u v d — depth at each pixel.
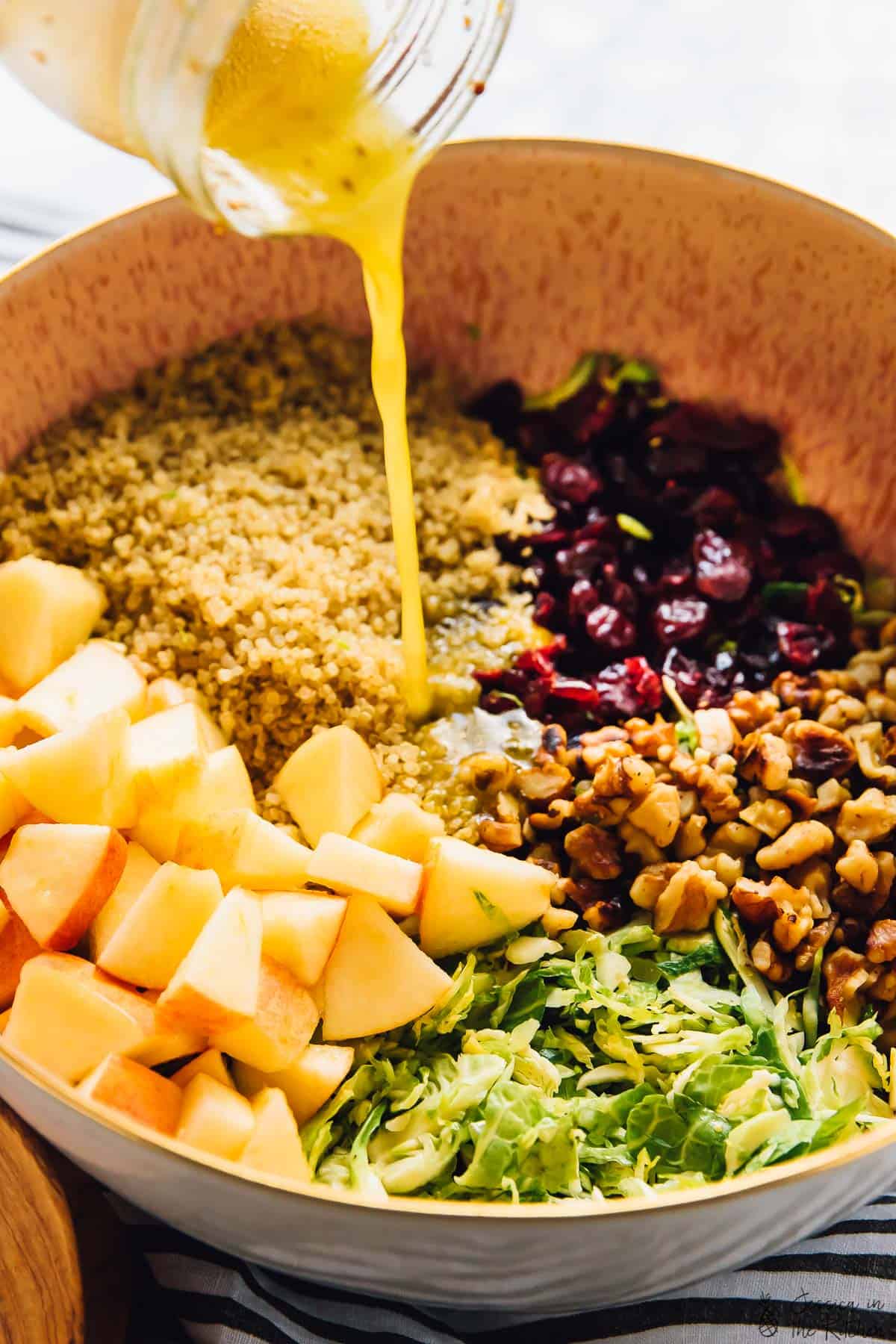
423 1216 0.34
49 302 0.45
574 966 0.41
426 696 0.44
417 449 0.47
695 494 0.47
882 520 0.47
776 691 0.45
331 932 0.39
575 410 0.49
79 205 0.55
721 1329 0.39
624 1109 0.39
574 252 0.47
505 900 0.41
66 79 0.38
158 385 0.47
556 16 0.60
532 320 0.48
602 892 0.42
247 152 0.39
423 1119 0.39
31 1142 0.40
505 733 0.44
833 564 0.47
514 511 0.47
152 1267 0.40
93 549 0.45
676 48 0.59
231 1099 0.38
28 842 0.39
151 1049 0.38
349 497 0.46
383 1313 0.39
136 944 0.38
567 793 0.43
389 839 0.41
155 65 0.36
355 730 0.43
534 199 0.46
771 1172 0.34
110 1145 0.35
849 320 0.45
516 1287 0.37
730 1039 0.40
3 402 0.45
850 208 0.44
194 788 0.41
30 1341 0.39
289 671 0.43
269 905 0.40
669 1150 0.39
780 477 0.48
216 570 0.44
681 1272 0.37
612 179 0.45
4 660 0.43
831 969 0.41
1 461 0.46
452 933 0.41
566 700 0.44
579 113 0.58
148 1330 0.40
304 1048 0.39
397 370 0.42
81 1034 0.38
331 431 0.47
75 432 0.46
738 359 0.47
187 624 0.44
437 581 0.46
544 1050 0.40
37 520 0.45
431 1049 0.40
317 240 0.46
